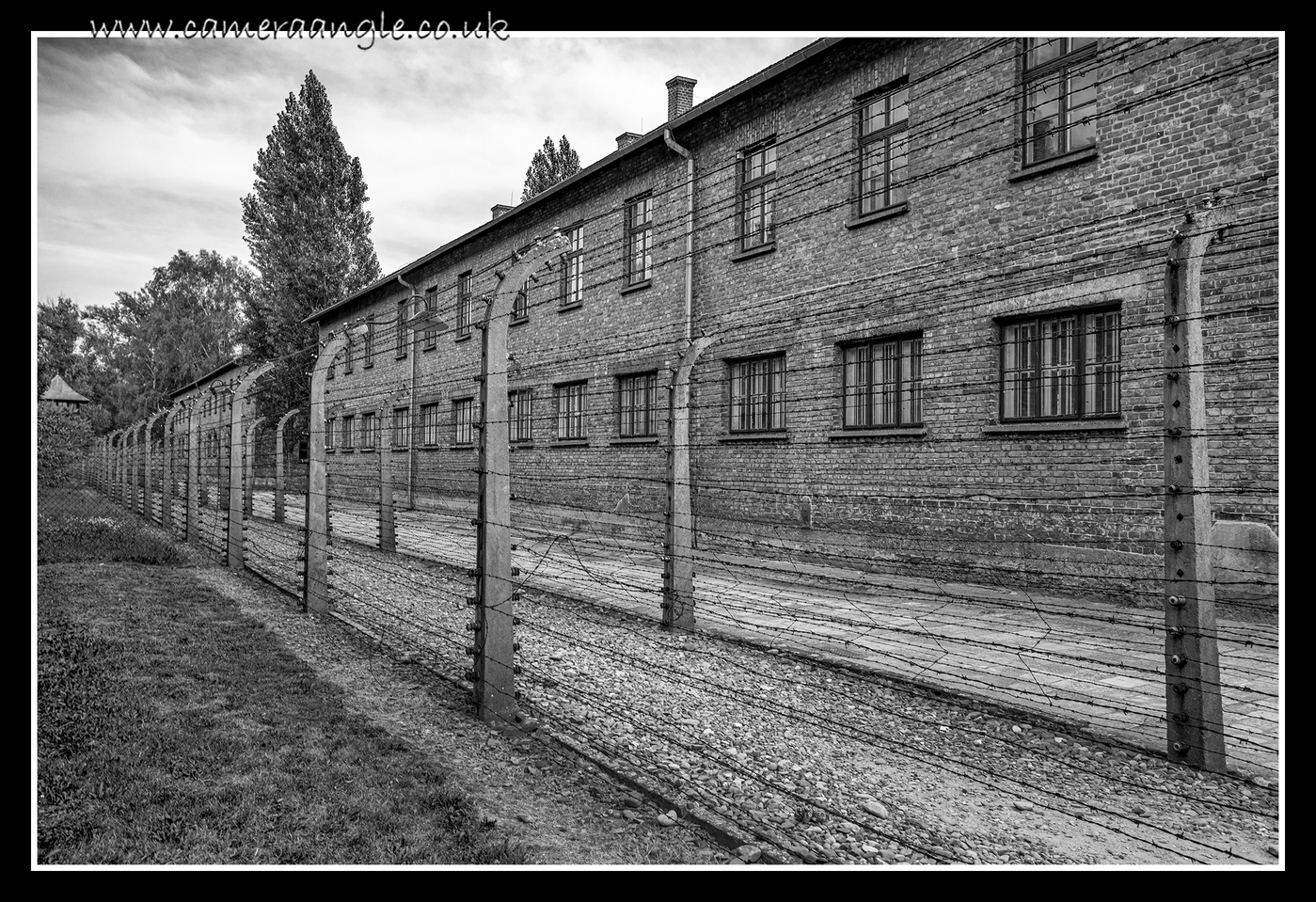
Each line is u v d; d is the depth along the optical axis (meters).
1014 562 9.57
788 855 3.52
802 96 12.70
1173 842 3.76
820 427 12.16
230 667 6.20
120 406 61.47
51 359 68.50
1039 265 9.54
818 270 12.38
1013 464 9.72
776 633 7.91
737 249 13.90
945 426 10.42
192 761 4.27
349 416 29.95
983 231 10.16
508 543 5.46
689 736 5.05
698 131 14.66
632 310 16.17
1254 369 7.68
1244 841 3.77
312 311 35.91
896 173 11.30
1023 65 9.87
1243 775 4.50
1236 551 7.63
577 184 17.83
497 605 5.37
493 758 4.64
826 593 9.96
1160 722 5.26
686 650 7.27
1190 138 8.25
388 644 7.26
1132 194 8.73
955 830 3.86
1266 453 7.60
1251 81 7.79
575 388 17.97
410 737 4.92
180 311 67.81
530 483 18.75
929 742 5.06
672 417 8.20
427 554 13.20
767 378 13.34
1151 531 8.49
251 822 3.62
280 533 16.05
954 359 10.38
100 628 7.33
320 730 4.85
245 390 12.58
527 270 5.58
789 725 5.30
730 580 10.95
